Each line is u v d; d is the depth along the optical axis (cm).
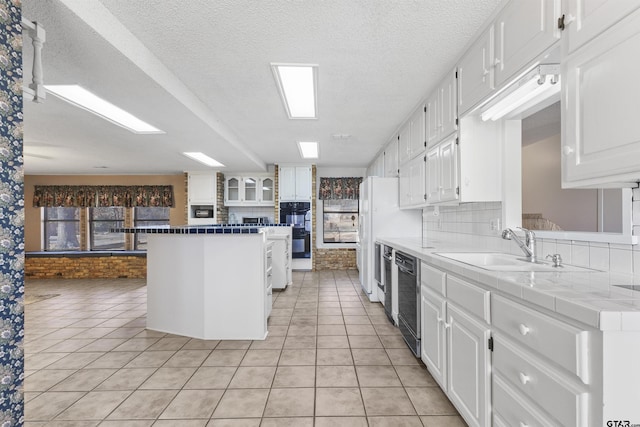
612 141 106
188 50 220
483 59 192
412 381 235
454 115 237
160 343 311
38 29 143
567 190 182
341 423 188
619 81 103
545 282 130
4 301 117
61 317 397
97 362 271
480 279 154
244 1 170
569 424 101
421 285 248
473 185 228
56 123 344
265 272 328
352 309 416
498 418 142
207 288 323
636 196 139
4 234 117
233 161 567
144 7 175
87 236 700
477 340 159
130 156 521
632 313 90
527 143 221
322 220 718
